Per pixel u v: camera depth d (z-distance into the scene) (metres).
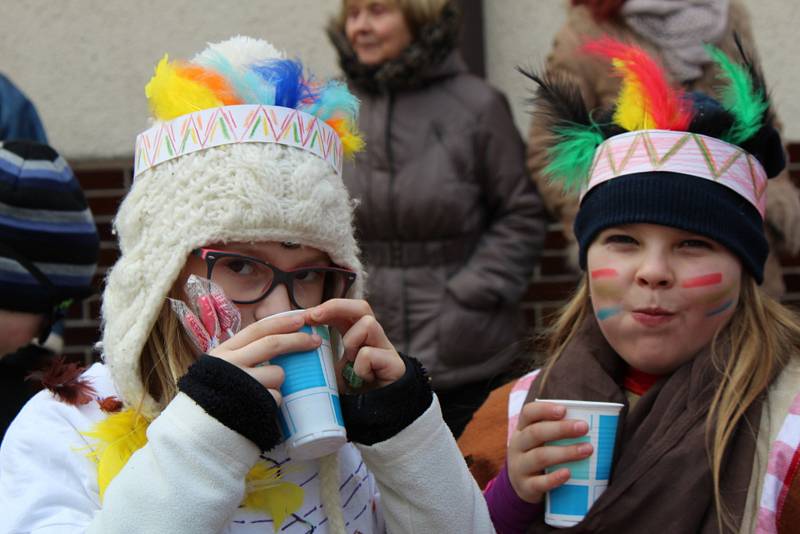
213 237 2.18
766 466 2.43
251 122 2.23
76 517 2.16
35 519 2.15
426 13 4.61
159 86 2.30
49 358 3.25
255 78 2.33
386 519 2.32
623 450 2.54
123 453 2.22
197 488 2.03
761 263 2.66
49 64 6.04
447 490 2.26
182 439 2.04
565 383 2.69
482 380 4.62
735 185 2.58
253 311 2.24
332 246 2.28
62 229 3.30
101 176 6.08
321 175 2.26
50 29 6.03
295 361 2.14
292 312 2.14
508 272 4.66
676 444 2.46
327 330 2.22
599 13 4.13
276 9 5.89
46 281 3.26
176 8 5.95
